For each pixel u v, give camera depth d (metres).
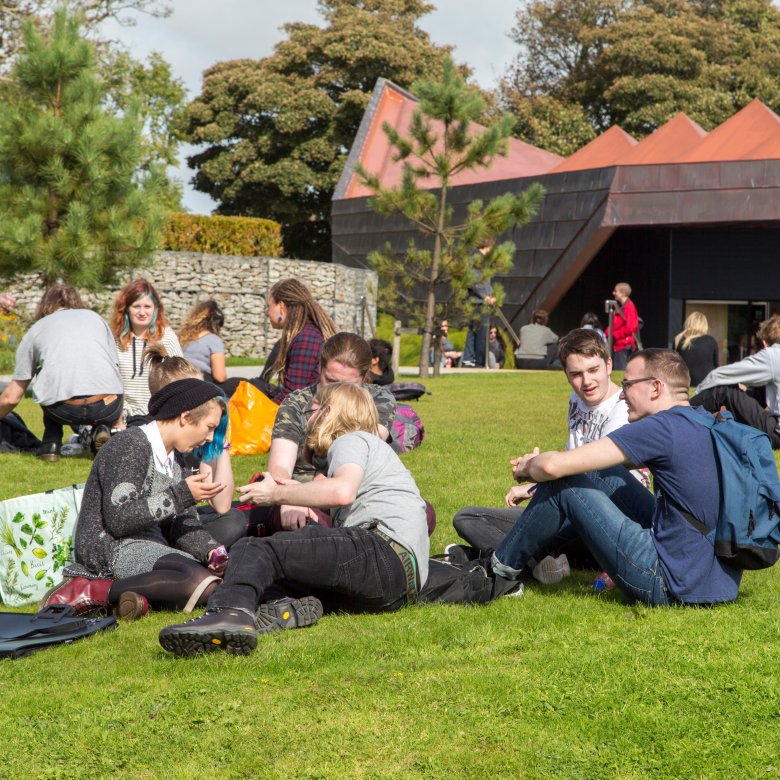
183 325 9.34
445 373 20.97
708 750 2.89
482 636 3.90
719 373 8.21
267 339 28.33
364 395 4.58
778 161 24.02
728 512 4.03
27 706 3.27
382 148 33.03
